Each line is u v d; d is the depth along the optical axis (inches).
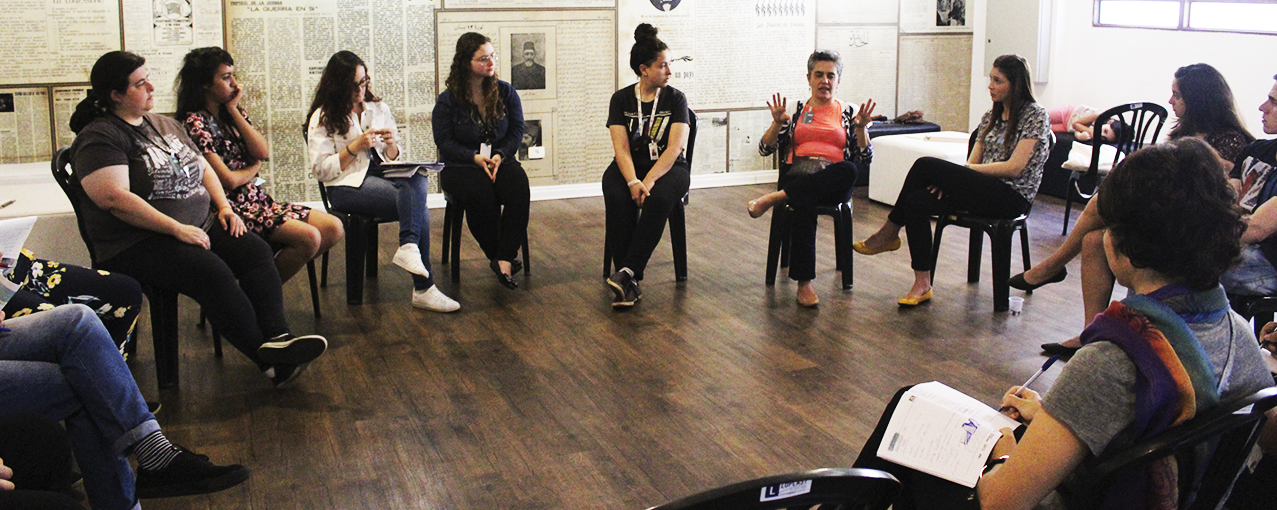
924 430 69.8
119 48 225.6
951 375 138.0
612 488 105.6
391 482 107.0
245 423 122.0
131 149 123.7
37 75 221.6
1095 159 218.7
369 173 172.7
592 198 271.7
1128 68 271.3
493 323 161.8
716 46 277.9
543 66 261.9
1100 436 56.7
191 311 166.4
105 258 125.5
